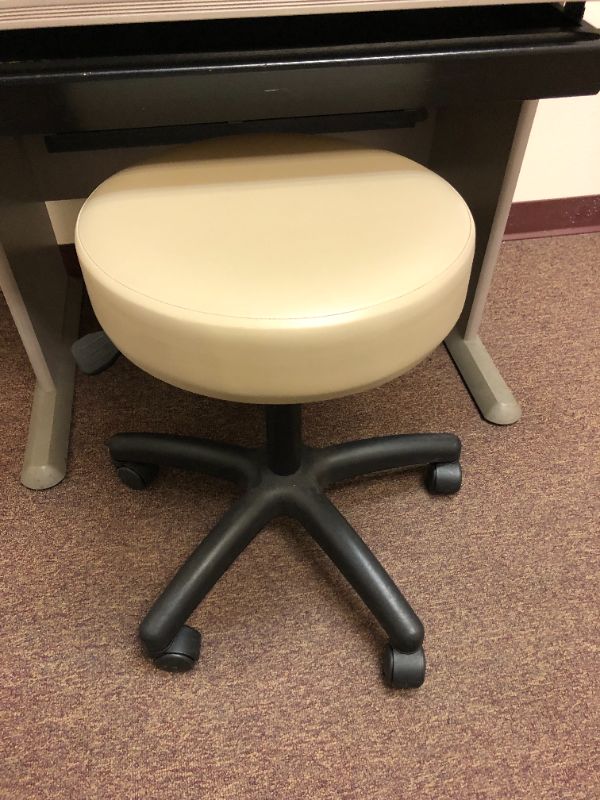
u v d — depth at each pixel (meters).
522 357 1.31
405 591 0.95
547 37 0.63
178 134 1.07
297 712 0.84
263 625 0.92
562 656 0.89
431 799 0.77
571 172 1.57
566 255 1.58
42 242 1.24
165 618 0.82
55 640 0.90
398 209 0.66
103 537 1.01
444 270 0.60
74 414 1.19
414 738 0.82
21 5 0.55
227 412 1.20
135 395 1.22
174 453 0.98
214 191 0.68
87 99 0.59
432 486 1.05
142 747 0.81
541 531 1.03
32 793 0.77
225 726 0.83
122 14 0.56
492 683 0.87
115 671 0.87
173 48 0.61
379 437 1.01
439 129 1.29
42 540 1.01
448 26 0.66
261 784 0.78
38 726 0.82
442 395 1.24
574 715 0.84
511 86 0.65
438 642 0.90
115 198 0.67
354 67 0.60
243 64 0.59
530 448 1.15
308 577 0.97
